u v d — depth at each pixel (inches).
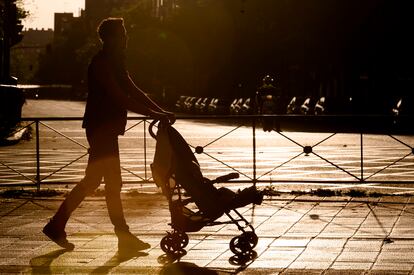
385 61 3469.5
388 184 908.0
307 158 1285.7
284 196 771.4
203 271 463.2
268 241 546.3
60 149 1533.0
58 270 469.7
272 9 4210.1
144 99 548.4
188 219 515.5
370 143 1658.5
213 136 1939.0
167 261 492.4
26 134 1819.6
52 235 533.0
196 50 5590.6
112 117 546.9
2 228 611.8
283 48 4143.7
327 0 3666.3
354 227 595.8
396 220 625.3
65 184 921.5
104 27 547.5
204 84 5339.6
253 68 4520.2
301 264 473.7
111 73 541.0
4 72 2427.4
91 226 617.9
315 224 611.5
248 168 1119.6
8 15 2432.3
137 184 932.6
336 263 474.0
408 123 2037.4
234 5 4726.9
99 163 543.8
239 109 3769.7
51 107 4894.2
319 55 3846.0
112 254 515.5
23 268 475.5
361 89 3540.8
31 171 1113.4
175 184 522.3
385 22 3484.3
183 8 5866.1
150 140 1739.7
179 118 840.9
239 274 454.0
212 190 516.7
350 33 3604.8
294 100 3233.3
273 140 1779.0
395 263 471.2
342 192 780.6
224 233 579.8
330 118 868.0
